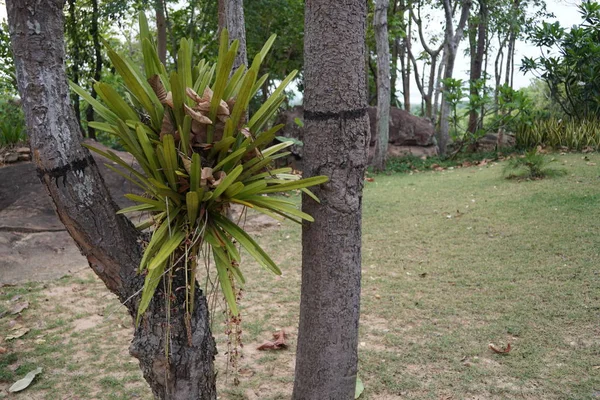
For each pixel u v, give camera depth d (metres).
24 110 1.78
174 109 1.74
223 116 1.74
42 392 2.89
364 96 2.04
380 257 5.10
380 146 10.88
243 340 3.50
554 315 3.56
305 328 2.21
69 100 1.83
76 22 10.70
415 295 4.14
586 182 6.98
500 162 10.41
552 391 2.71
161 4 10.19
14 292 4.43
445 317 3.70
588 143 10.14
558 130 10.70
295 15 12.81
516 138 11.34
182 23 13.25
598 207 5.76
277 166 10.09
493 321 3.57
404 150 12.16
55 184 1.80
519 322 3.51
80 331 3.69
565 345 3.17
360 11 1.97
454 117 11.53
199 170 1.65
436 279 4.43
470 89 12.19
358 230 2.12
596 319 3.44
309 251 2.13
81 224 1.84
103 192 1.90
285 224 6.55
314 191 2.07
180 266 1.88
